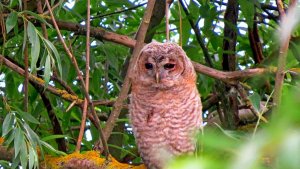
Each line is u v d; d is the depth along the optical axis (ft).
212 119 27.30
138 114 22.35
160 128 21.91
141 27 21.81
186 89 22.22
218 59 31.68
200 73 24.40
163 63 22.53
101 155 20.86
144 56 22.98
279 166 7.16
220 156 8.82
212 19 27.50
